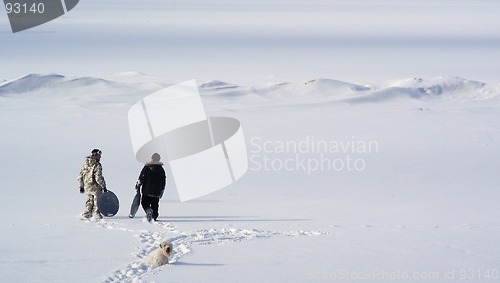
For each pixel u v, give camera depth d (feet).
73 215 146.41
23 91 534.78
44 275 85.10
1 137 326.24
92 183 142.41
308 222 141.08
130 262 93.35
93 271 87.35
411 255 100.78
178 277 85.30
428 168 259.19
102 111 444.96
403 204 178.19
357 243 111.75
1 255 97.66
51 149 292.81
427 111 478.59
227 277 84.99
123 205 167.43
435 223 145.38
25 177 220.02
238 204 171.73
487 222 147.95
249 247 107.45
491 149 319.27
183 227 131.13
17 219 139.03
